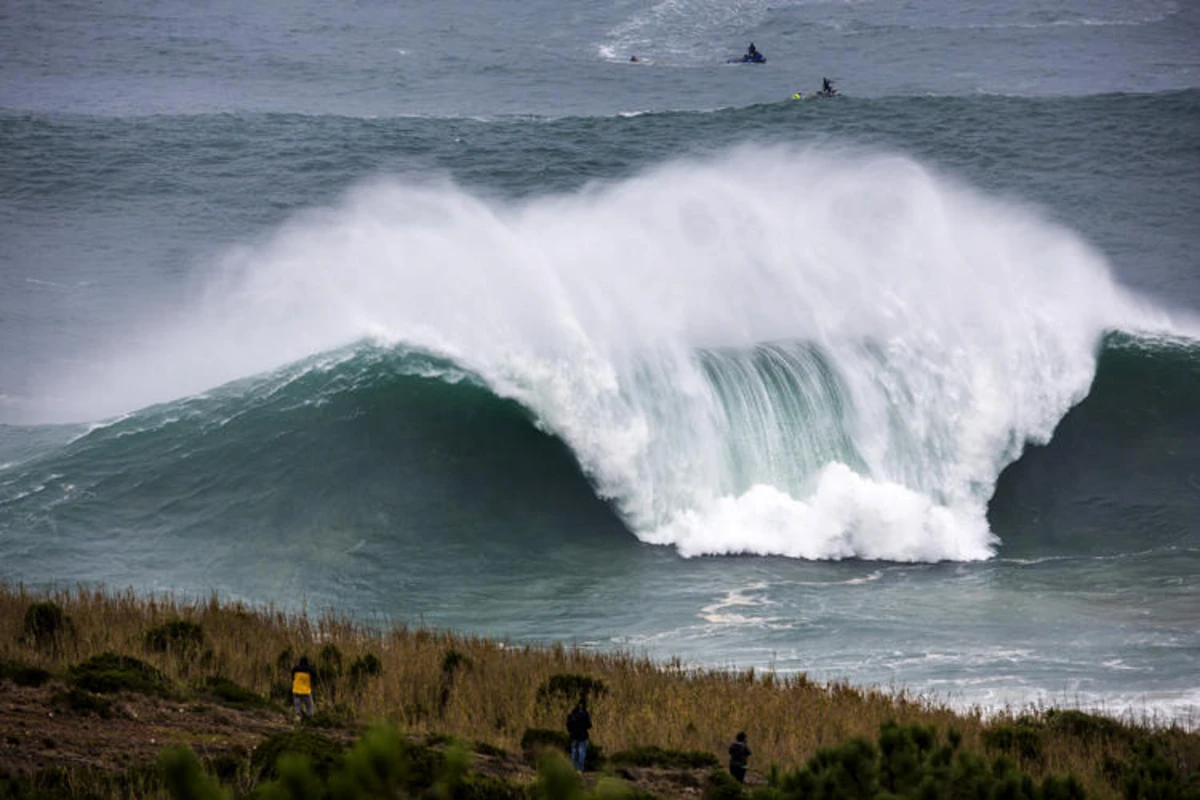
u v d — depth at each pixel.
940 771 43.62
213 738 66.25
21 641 84.25
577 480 137.00
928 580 124.94
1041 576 125.81
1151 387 152.25
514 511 134.25
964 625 110.94
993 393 146.00
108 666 77.56
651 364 141.50
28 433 144.38
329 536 128.75
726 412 139.88
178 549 123.75
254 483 131.88
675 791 68.50
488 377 139.88
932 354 146.50
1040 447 146.50
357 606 115.88
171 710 71.44
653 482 137.12
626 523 135.62
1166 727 84.75
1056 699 92.94
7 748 59.91
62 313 189.00
